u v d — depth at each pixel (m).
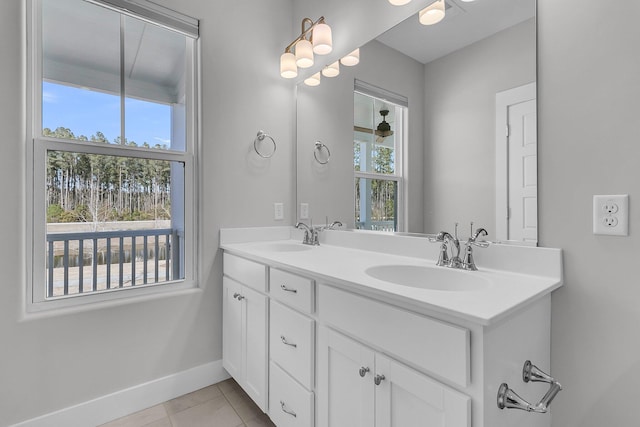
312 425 1.20
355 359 1.01
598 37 0.94
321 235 2.00
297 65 1.97
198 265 1.90
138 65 1.74
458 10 1.31
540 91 1.07
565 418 1.02
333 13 1.92
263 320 1.50
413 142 1.49
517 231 1.13
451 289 1.17
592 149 0.96
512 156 1.14
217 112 1.93
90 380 1.54
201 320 1.88
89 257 1.60
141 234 1.75
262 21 2.12
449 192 1.35
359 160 1.76
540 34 1.07
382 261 1.38
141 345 1.68
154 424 1.55
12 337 1.36
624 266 0.90
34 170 1.44
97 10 1.62
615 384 0.92
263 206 2.12
